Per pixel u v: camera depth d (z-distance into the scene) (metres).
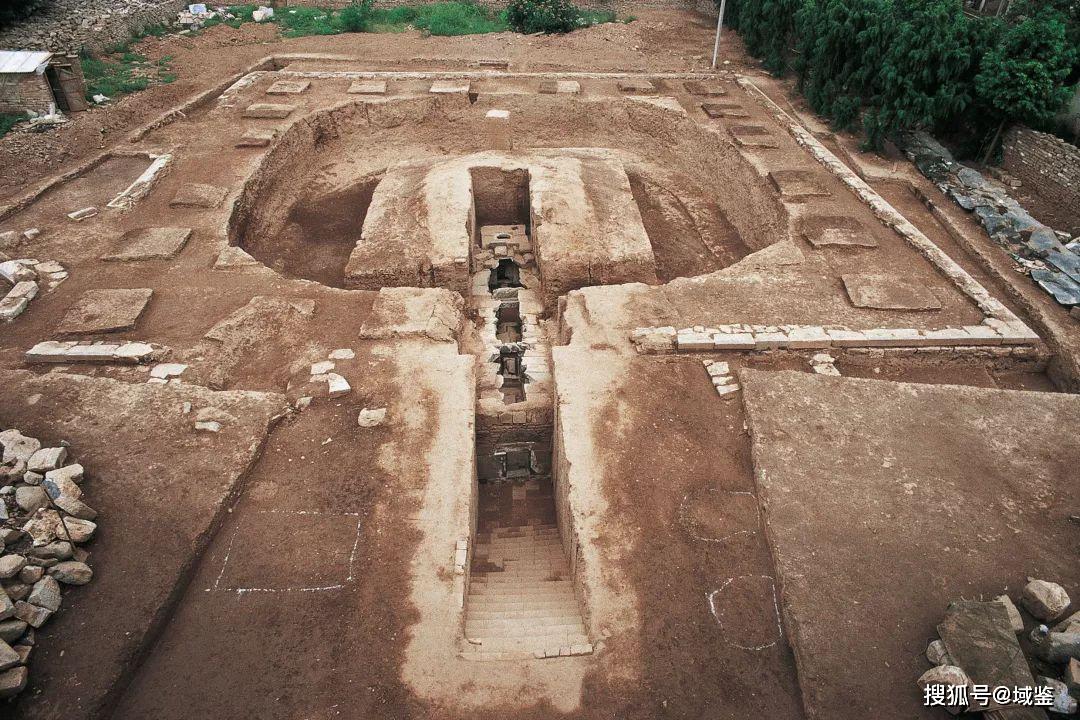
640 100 17.19
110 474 6.56
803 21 16.25
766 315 9.36
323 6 26.67
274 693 5.14
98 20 20.39
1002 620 5.17
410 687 5.21
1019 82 12.40
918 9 13.51
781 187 12.65
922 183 13.04
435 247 11.44
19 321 8.85
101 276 9.88
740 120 16.14
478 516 8.62
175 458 6.80
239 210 12.20
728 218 14.87
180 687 5.16
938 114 13.17
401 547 6.24
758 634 5.62
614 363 8.52
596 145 17.14
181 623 5.59
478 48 21.84
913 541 6.10
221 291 9.70
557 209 12.59
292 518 6.47
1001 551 6.01
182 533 6.07
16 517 5.81
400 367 8.37
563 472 7.46
